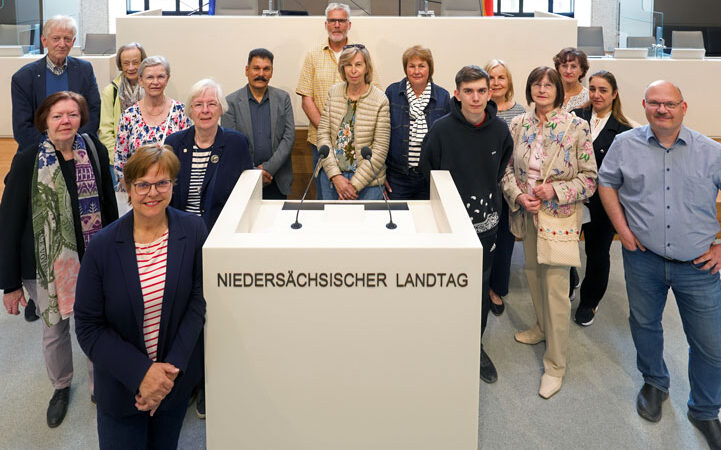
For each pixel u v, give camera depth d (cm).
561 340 299
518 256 469
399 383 178
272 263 171
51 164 247
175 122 319
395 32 460
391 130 339
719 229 253
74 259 257
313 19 455
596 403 290
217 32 457
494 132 278
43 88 366
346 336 175
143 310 182
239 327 175
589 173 287
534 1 1012
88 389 298
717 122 520
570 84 380
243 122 374
